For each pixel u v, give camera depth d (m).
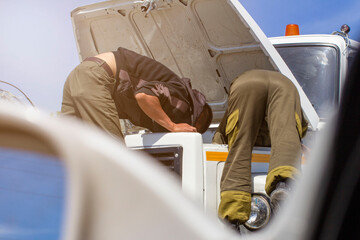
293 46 6.65
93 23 6.25
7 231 1.07
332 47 6.48
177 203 1.16
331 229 1.83
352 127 1.78
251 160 4.36
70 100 4.64
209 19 5.55
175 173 4.22
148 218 1.13
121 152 1.17
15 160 1.10
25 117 1.11
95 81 4.47
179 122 4.59
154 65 4.71
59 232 1.07
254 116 4.29
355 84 1.79
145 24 6.02
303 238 1.86
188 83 4.86
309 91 6.39
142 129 6.02
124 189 1.12
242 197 4.07
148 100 4.39
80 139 1.12
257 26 5.00
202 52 5.90
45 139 1.10
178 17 5.75
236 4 4.92
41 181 1.09
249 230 4.14
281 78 4.42
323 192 1.84
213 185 4.31
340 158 1.81
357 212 1.78
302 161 4.43
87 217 1.08
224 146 4.45
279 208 3.87
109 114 4.43
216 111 6.22
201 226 1.15
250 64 5.68
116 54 4.69
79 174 1.09
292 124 4.17
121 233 1.10
